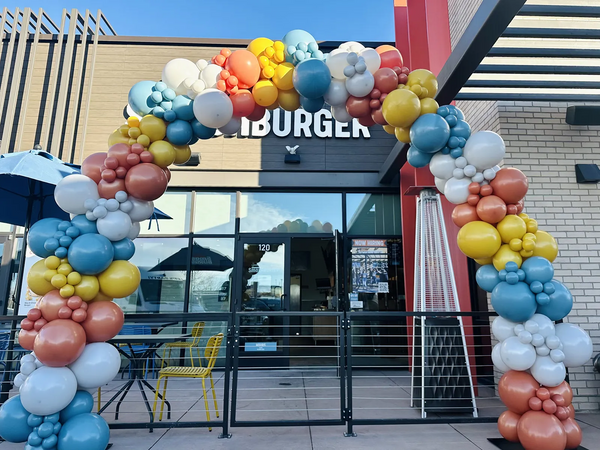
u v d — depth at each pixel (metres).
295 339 7.00
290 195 6.70
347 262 6.54
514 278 2.71
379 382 5.34
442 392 3.82
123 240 2.89
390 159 5.79
